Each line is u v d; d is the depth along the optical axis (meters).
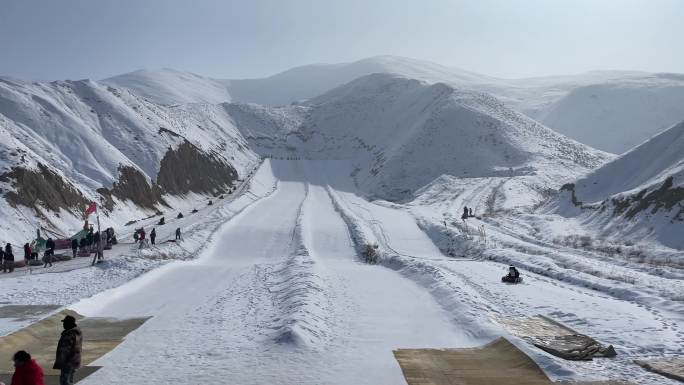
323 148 131.75
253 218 53.09
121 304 22.16
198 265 33.47
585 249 34.97
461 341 16.03
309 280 23.64
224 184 82.62
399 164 93.81
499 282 25.06
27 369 9.75
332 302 21.12
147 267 30.06
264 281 26.31
